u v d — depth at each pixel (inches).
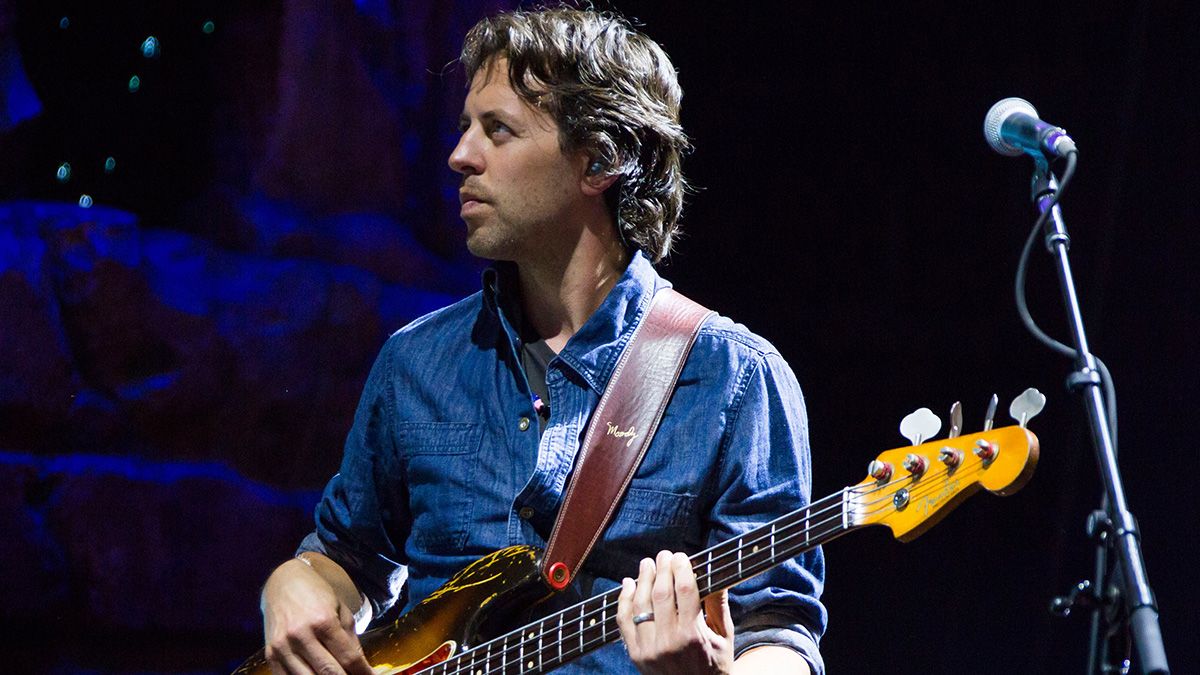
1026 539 631.8
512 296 253.1
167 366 574.9
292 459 593.9
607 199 253.6
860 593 639.8
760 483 229.1
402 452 252.2
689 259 690.2
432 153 649.6
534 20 252.2
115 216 576.4
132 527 559.5
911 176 682.2
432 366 255.0
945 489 188.5
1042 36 658.8
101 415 564.7
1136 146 618.8
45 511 549.3
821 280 685.9
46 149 592.4
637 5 681.0
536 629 219.9
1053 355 653.9
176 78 606.2
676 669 195.8
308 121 607.8
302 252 606.2
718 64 693.3
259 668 247.6
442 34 647.1
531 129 246.2
